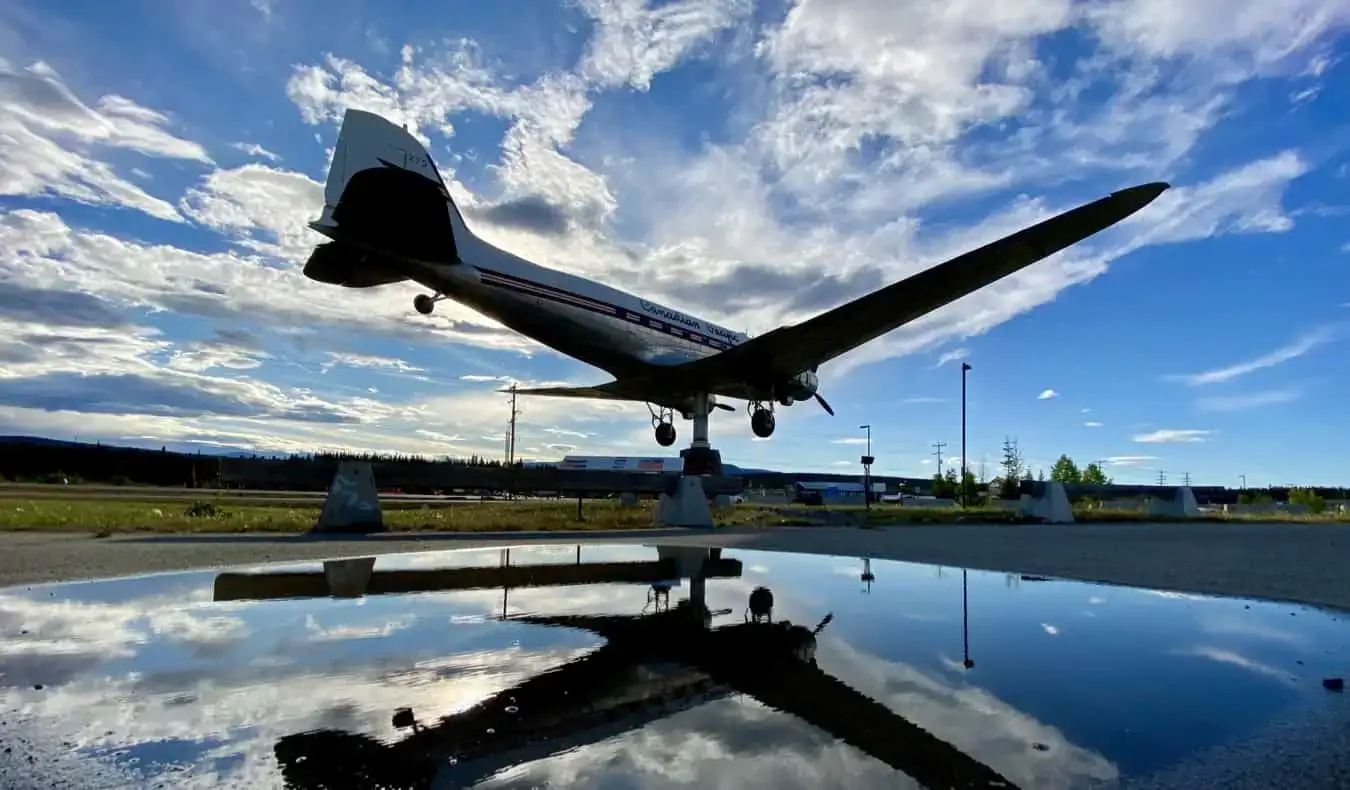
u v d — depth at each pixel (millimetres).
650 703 1973
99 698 1978
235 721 1792
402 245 13102
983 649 2752
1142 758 1602
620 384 18844
